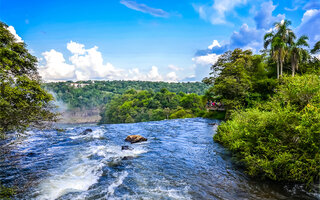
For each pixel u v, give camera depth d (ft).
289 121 22.44
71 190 20.68
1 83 21.06
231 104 88.02
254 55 117.80
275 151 22.52
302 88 24.71
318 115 19.57
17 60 30.50
